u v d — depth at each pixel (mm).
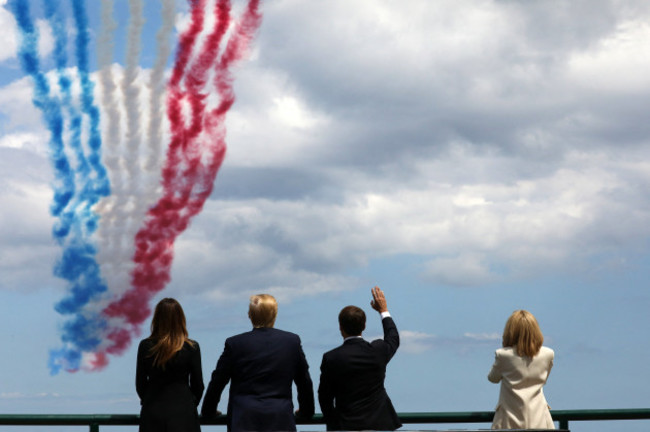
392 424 7543
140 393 7520
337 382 7488
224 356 7578
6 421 7434
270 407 7371
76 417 7598
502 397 7828
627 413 8531
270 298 7773
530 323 7719
